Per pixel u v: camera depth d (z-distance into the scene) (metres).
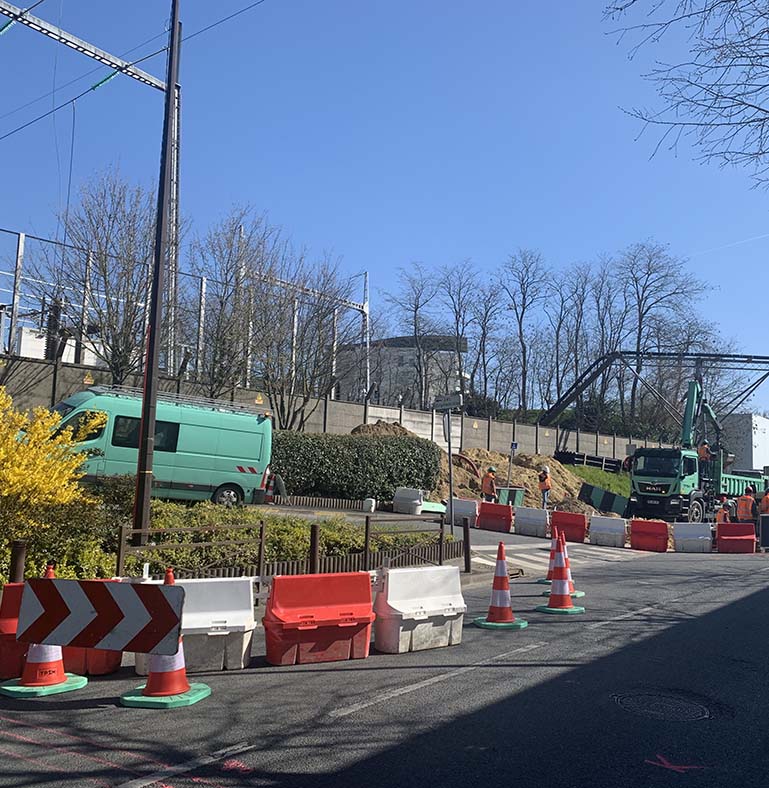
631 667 7.92
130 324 24.75
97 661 7.19
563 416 66.56
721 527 22.61
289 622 7.73
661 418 64.94
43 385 23.86
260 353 29.59
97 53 25.08
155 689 6.44
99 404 18.38
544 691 6.94
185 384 27.08
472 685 7.09
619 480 49.06
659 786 4.91
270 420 20.92
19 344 26.64
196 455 19.61
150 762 5.08
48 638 6.58
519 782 4.89
